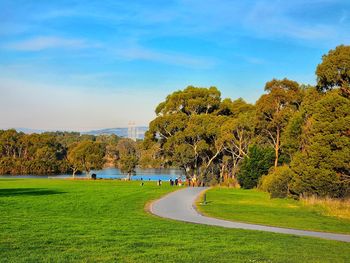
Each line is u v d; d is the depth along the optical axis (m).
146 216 32.19
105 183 82.44
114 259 15.38
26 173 157.00
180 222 28.61
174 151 96.25
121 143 195.62
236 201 48.50
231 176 97.75
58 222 26.17
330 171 44.62
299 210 39.72
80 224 25.42
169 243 19.17
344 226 29.50
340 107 44.97
